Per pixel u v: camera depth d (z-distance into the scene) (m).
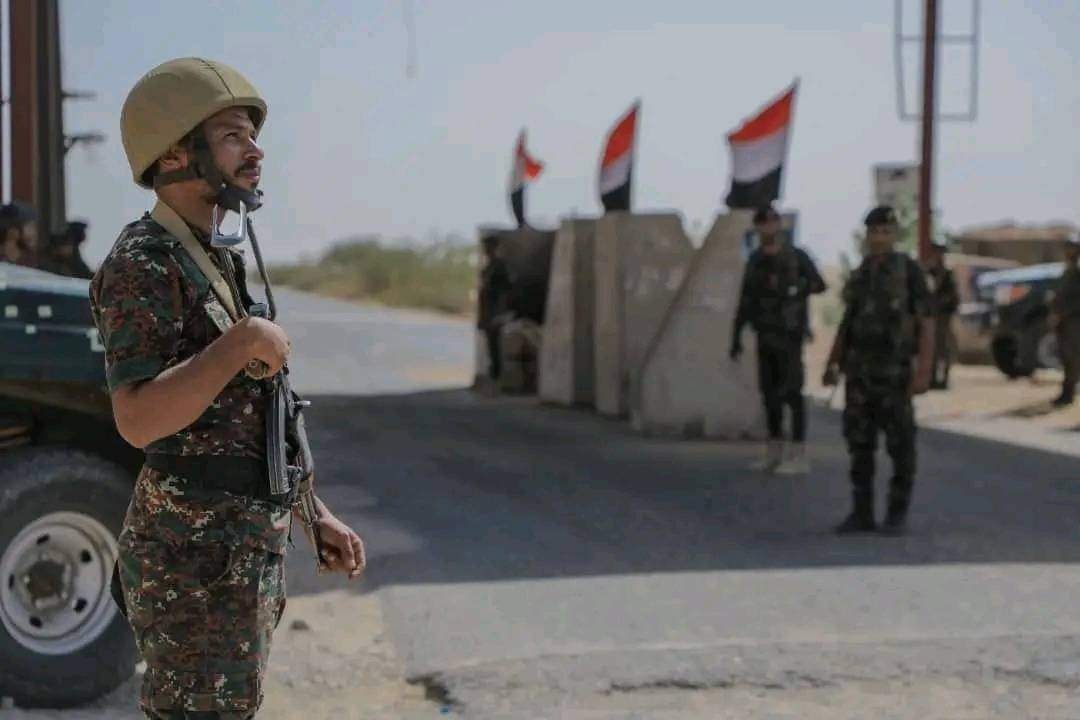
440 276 68.56
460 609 6.95
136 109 2.99
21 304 5.33
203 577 2.96
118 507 5.53
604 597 7.18
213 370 2.80
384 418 15.49
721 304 13.49
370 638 6.50
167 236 2.99
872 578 7.57
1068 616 6.77
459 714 5.49
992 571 7.74
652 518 9.38
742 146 13.55
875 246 8.77
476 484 10.83
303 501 3.29
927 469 11.71
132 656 5.61
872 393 8.77
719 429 13.57
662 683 5.80
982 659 6.07
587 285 16.42
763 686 5.78
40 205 13.87
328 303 59.47
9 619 5.36
